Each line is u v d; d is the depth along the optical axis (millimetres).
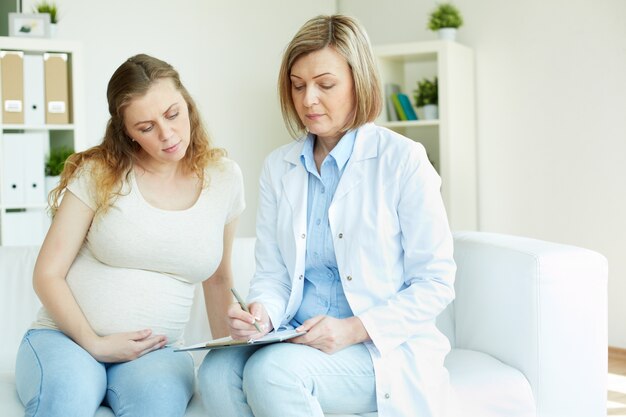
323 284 1848
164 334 1968
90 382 1700
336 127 1833
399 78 4723
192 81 4555
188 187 2020
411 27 4762
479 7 4473
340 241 1787
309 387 1619
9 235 3742
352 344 1701
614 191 4020
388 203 1777
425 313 1718
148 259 1942
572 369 2053
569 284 2047
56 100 3789
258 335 1700
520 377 1999
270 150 4840
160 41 4438
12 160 3727
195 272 2006
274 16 4809
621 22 3967
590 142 4098
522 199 4355
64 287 1882
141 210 1923
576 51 4129
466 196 4395
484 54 4469
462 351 2178
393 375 1677
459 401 1861
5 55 3699
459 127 4336
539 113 4277
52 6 3988
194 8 4543
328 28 1793
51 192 1991
